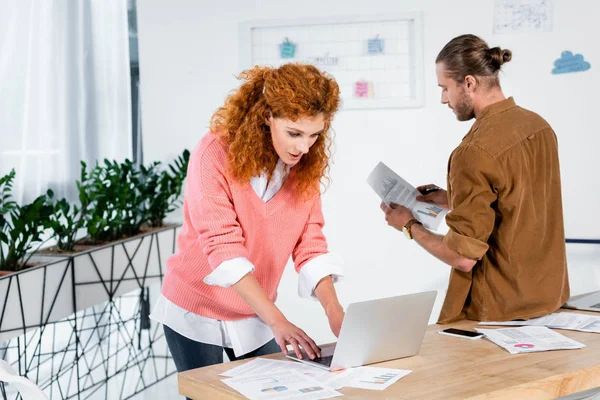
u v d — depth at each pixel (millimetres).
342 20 3838
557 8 3674
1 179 3188
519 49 3732
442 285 3941
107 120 4262
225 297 2146
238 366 1862
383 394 1617
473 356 1879
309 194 2123
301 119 1864
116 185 3730
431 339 2062
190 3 4012
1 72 3723
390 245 3969
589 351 1888
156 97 4117
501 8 3721
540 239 2230
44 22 3912
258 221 2082
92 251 3471
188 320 2174
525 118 2240
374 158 3926
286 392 1645
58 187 4016
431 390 1635
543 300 2236
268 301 1941
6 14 3729
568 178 3764
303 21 3871
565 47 3688
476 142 2178
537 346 1930
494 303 2260
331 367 1781
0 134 3723
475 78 2270
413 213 2432
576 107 3715
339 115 3928
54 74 3963
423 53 3803
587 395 2018
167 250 3984
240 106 1988
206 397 1730
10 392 3615
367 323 1759
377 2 3822
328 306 2100
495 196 2168
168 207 4148
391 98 3855
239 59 3982
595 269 3781
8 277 2980
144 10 4066
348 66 3877
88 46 4141
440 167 3873
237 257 1949
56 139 3990
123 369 3998
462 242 2139
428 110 3844
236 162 1967
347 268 4020
